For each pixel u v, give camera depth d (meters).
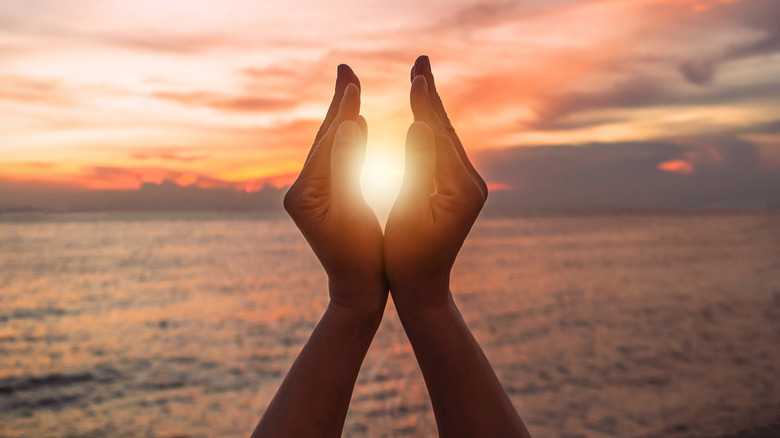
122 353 20.42
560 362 18.28
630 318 25.95
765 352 19.00
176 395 15.55
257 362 18.95
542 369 17.47
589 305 29.83
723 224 162.00
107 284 41.09
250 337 23.00
